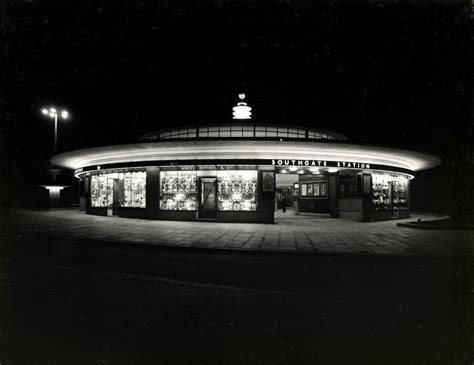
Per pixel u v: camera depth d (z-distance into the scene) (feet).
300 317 17.76
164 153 67.05
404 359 13.23
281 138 57.88
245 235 47.65
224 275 27.02
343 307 19.42
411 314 18.26
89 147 67.62
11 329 15.78
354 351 13.85
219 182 66.69
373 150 65.51
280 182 122.42
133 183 75.36
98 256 34.42
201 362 12.79
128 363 12.62
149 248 38.65
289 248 37.58
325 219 76.33
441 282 24.97
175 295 21.56
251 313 18.33
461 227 55.31
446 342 14.73
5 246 40.11
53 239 45.21
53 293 21.70
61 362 12.66
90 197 88.38
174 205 69.05
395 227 59.06
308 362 12.91
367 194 71.67
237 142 58.75
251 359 13.07
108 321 16.89
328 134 79.41
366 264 31.17
